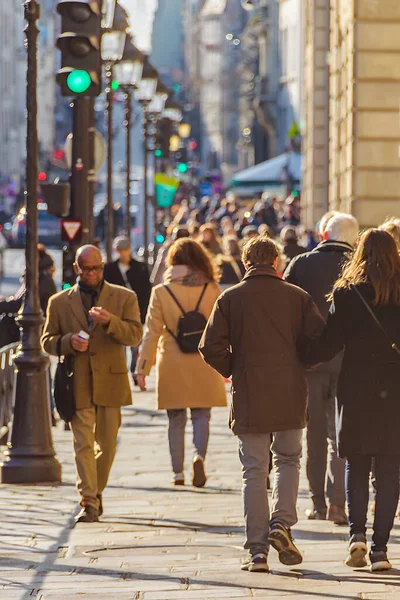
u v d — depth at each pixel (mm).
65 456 25875
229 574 14211
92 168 32562
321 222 18547
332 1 51031
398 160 44281
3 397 27062
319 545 16172
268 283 14945
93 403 18719
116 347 18875
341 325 14352
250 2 125625
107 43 42344
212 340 14820
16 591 13383
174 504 20094
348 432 14281
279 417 14641
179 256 22109
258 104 150875
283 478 14805
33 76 22734
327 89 72312
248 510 14617
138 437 28297
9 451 22859
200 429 21969
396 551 15469
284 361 14766
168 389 21781
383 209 44406
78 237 28766
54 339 18734
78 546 16328
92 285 18922
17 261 103562
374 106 44094
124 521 18484
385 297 14203
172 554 15711
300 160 99625
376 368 14234
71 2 25422
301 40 131875
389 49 43938
